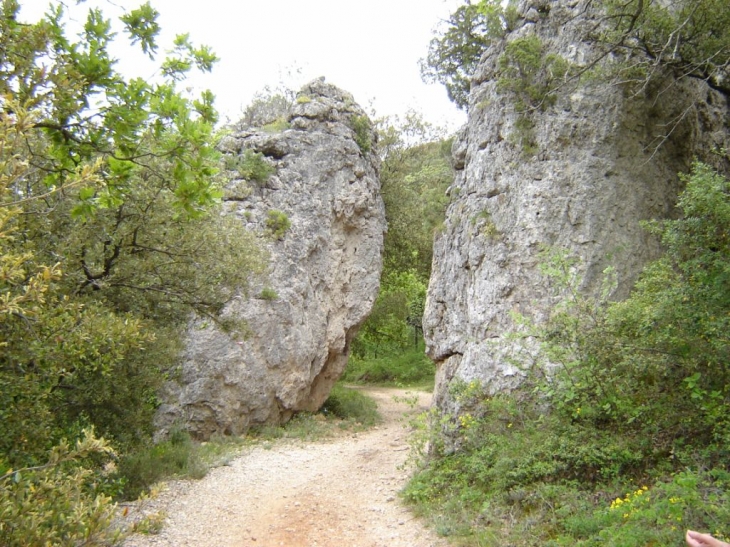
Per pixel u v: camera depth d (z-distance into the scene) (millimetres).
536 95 9602
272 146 15375
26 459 4578
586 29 9500
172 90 4078
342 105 16703
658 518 4648
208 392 12875
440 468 8195
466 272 10242
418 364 25531
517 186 9539
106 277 7215
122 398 7602
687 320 5961
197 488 9023
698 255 6289
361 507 8062
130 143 4086
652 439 6258
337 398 17344
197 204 4312
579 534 5328
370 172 17250
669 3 9383
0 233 2619
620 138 9070
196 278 8398
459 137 11516
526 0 10516
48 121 3881
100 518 2943
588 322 6941
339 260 16031
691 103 9148
